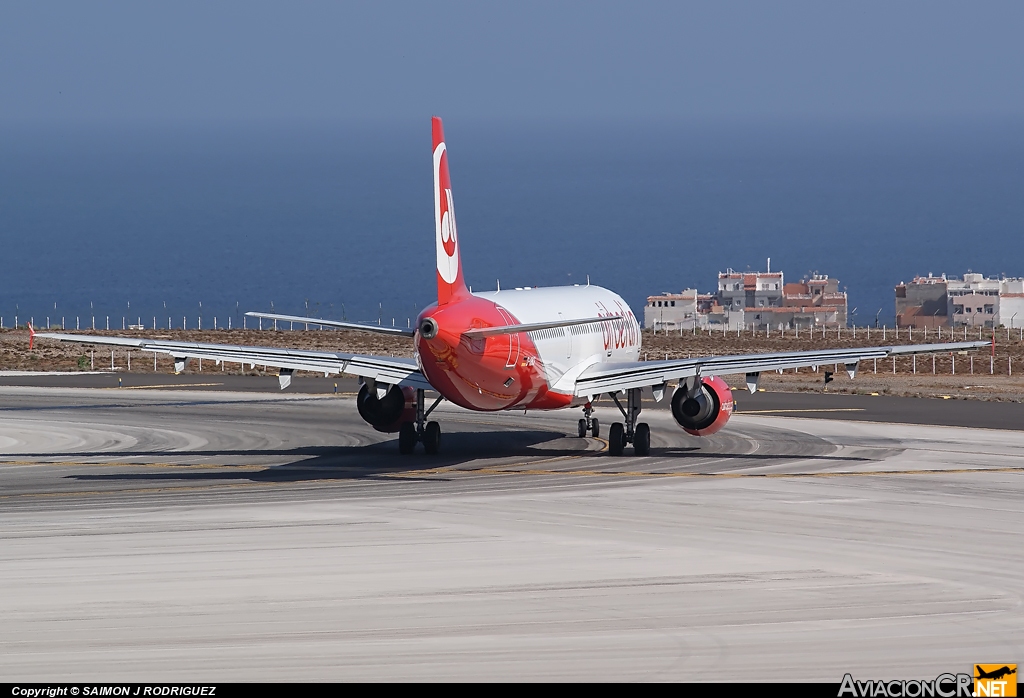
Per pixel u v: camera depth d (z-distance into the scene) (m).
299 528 122.56
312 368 172.75
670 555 110.62
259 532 120.56
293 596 96.19
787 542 116.19
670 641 84.50
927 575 103.19
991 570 104.94
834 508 133.75
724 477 155.75
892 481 152.50
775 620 89.44
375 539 117.31
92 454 180.00
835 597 95.94
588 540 117.06
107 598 95.50
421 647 83.31
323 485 150.12
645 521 126.44
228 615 90.94
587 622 89.06
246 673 78.25
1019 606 93.38
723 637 85.31
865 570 104.94
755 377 171.25
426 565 106.62
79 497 141.88
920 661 80.38
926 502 137.50
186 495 143.00
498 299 177.12
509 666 79.44
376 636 85.75
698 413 172.50
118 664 79.94
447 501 138.25
